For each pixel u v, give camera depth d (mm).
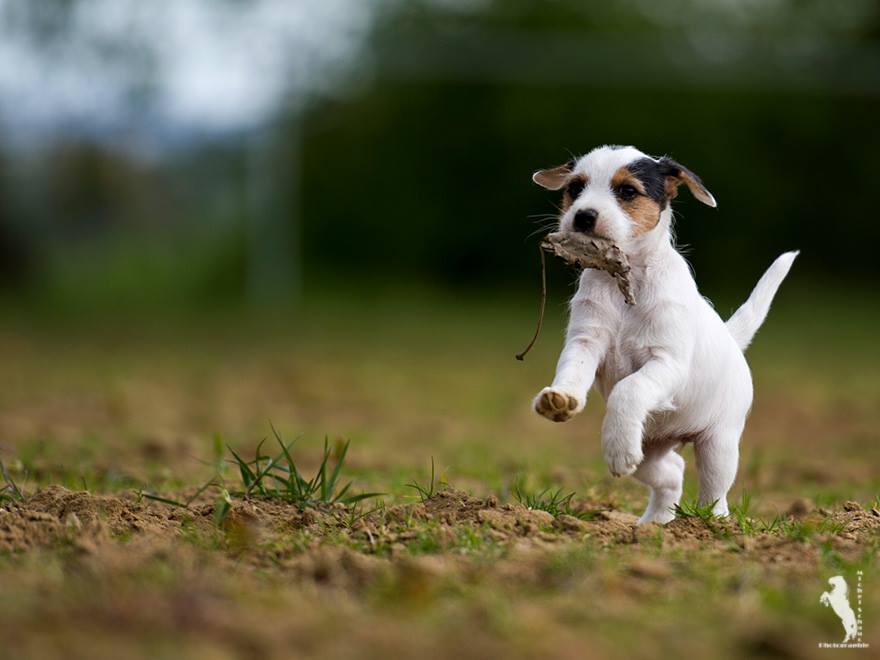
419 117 34281
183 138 31594
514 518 6113
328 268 34688
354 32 33906
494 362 19719
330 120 34281
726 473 6734
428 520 6211
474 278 34969
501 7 34031
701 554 5535
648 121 33438
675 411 6547
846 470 10117
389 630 4281
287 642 4133
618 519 6672
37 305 29844
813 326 25922
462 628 4328
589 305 6461
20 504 6484
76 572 4941
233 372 17812
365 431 12195
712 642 4254
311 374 17531
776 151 33469
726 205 33312
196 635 4164
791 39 33625
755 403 14938
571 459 10523
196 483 8008
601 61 32938
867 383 16875
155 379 16688
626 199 6488
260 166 31953
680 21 34219
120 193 31344
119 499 6723
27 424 11688
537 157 33969
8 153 30734
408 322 26953
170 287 31578
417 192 34594
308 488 6656
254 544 5609
